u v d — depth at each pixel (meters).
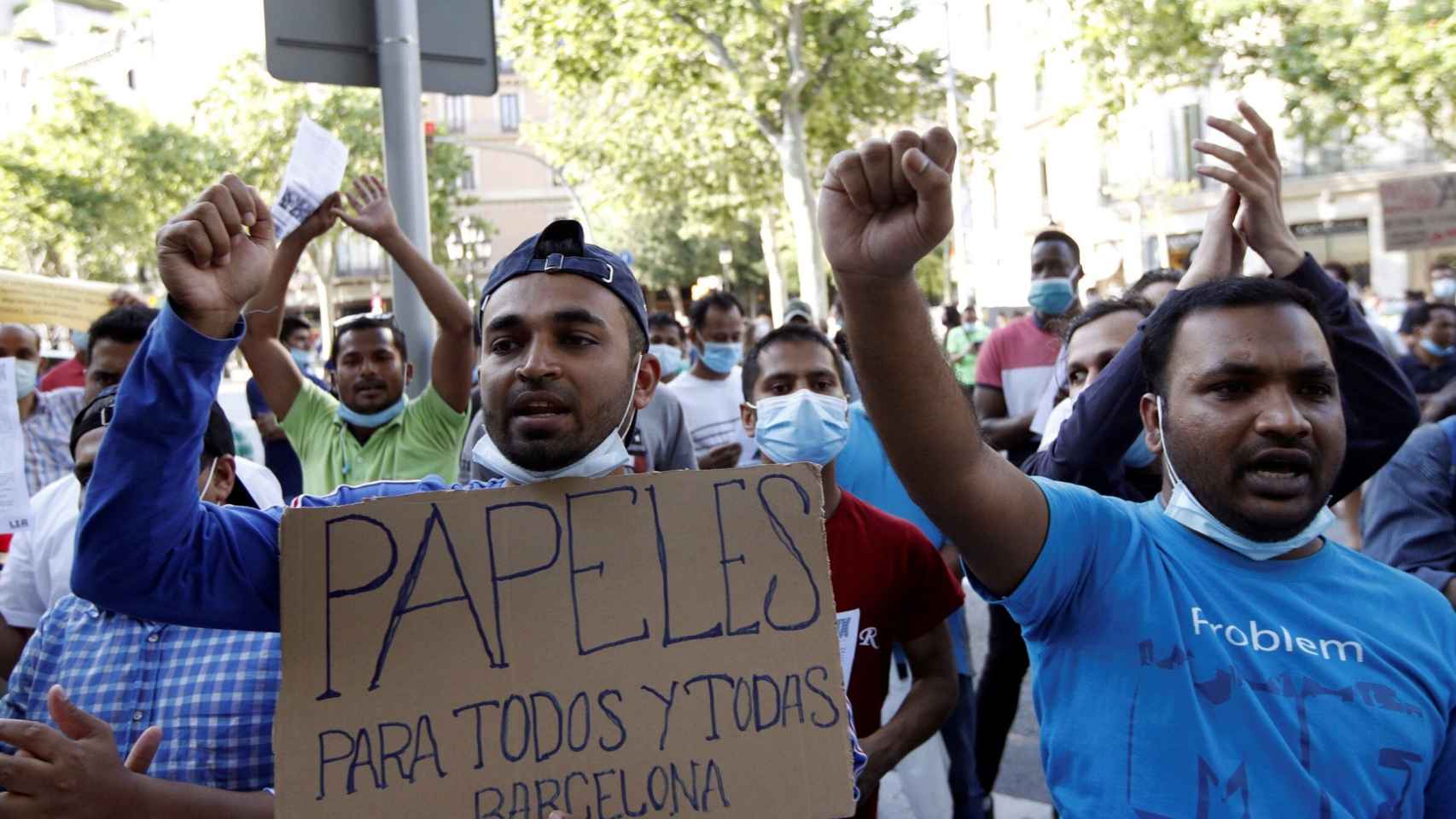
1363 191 29.50
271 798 1.92
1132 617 1.83
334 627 1.68
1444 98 18.09
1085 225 33.78
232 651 2.18
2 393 3.15
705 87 20.56
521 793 1.68
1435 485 3.00
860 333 1.70
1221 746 1.74
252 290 1.62
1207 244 2.74
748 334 15.22
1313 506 1.84
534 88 20.88
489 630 1.72
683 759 1.72
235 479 2.72
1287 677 1.77
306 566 1.68
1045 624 1.92
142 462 1.58
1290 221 30.48
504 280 1.79
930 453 1.75
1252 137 2.63
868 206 1.64
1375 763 1.73
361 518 1.71
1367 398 2.58
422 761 1.66
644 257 45.41
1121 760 1.77
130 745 2.13
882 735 2.86
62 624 2.29
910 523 3.05
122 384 1.60
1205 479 1.87
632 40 19.28
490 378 1.78
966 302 28.20
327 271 39.09
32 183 31.33
